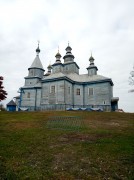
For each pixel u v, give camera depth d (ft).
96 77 132.05
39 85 135.03
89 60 147.54
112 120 71.10
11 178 20.93
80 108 118.11
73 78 136.46
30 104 132.98
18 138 39.88
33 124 58.90
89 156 28.84
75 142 36.96
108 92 120.47
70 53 159.33
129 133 45.62
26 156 29.04
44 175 22.17
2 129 50.21
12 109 131.95
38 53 158.61
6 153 29.89
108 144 34.76
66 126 54.80
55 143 36.55
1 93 102.22
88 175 22.47
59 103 118.52
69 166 25.22
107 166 25.12
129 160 26.89
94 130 49.34
